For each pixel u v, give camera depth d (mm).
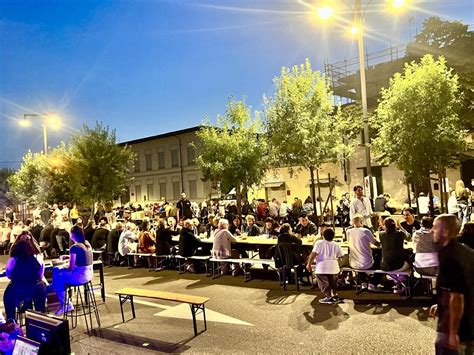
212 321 7805
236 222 15398
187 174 39156
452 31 24328
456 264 3602
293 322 7445
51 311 8766
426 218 8062
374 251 9656
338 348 6141
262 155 20766
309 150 14602
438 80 13312
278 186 29188
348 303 8336
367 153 14836
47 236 16844
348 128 18484
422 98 13234
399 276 8633
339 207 20500
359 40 15008
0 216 34469
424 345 6016
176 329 7445
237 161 20625
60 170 29250
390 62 27531
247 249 13047
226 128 21047
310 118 14945
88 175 25328
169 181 40562
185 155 39375
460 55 23484
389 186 23922
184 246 12289
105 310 8945
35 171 36406
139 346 6684
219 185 21812
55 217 20156
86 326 7773
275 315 7930
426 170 13570
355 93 30984
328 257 8508
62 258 9305
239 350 6309
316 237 10594
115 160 25938
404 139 13477
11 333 5434
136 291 8172
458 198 15188
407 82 13617
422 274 7930
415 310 7598
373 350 5973
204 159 21266
